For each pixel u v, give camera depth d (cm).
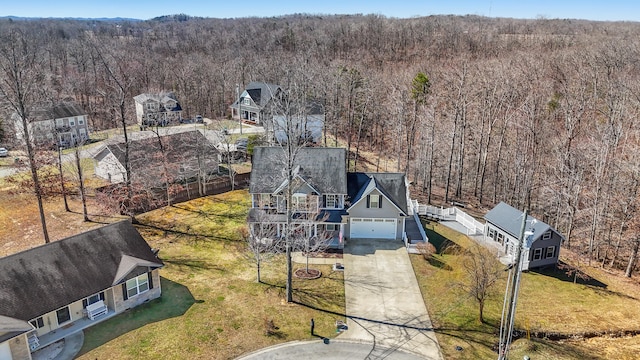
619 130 4409
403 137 6956
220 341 2788
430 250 3878
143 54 12269
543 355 2728
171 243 4062
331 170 4181
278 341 2811
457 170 6088
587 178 5225
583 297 3431
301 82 6384
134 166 5081
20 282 2703
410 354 2720
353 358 2680
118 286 2997
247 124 8238
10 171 5688
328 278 3544
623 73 6253
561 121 6025
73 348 2683
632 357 2756
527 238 2319
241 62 10375
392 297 3306
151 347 2709
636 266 4072
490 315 3114
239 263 3738
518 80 6269
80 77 10106
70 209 4734
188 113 9762
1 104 5538
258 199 4150
